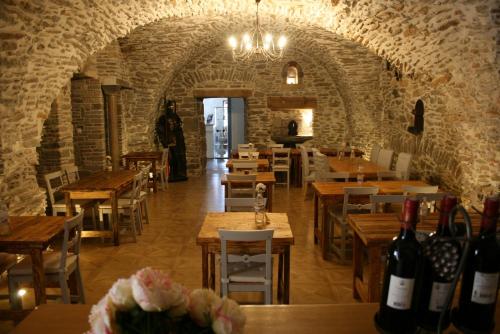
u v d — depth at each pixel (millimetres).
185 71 9852
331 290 3682
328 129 10242
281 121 10250
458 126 5398
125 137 8719
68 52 4500
